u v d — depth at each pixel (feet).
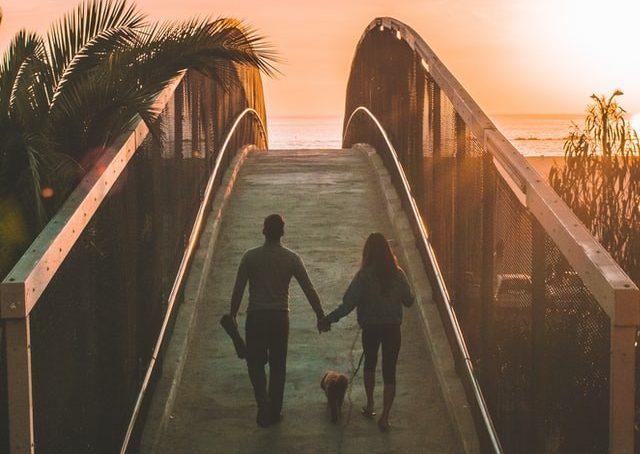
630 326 10.11
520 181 15.15
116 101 22.20
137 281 19.67
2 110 21.66
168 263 25.43
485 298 18.89
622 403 10.23
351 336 28.43
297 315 30.17
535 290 14.11
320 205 42.04
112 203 16.74
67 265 12.98
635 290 10.05
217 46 24.45
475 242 20.35
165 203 24.82
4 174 20.71
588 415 11.25
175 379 23.70
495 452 17.06
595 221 26.40
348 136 79.66
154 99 22.63
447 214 25.26
